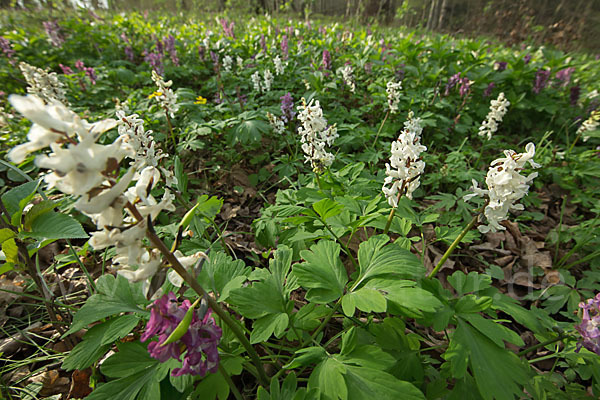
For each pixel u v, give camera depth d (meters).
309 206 3.59
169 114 5.00
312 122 3.71
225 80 8.48
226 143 5.81
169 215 4.37
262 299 2.25
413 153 2.49
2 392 2.45
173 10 23.39
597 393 2.31
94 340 2.14
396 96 5.47
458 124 6.61
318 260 2.45
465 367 1.88
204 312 1.53
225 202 4.97
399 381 1.82
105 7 20.45
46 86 5.30
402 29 18.45
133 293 2.35
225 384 2.03
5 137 5.60
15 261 2.32
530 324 2.13
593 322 2.00
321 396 1.78
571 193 5.37
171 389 2.02
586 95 8.48
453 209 4.85
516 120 7.64
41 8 17.56
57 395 2.50
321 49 10.67
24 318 3.14
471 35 21.62
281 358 2.60
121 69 8.66
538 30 20.94
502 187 2.08
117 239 1.31
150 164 3.31
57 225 2.23
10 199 2.32
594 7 20.55
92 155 1.18
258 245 4.04
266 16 19.06
